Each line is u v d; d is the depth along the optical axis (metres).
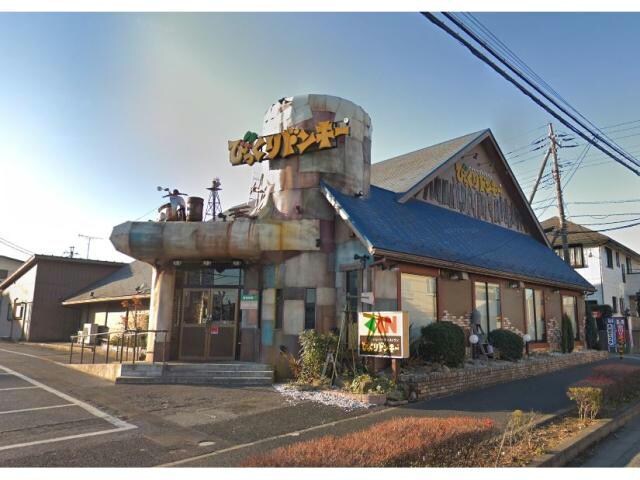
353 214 12.05
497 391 11.28
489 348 14.56
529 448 6.40
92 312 26.41
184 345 13.50
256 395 10.15
